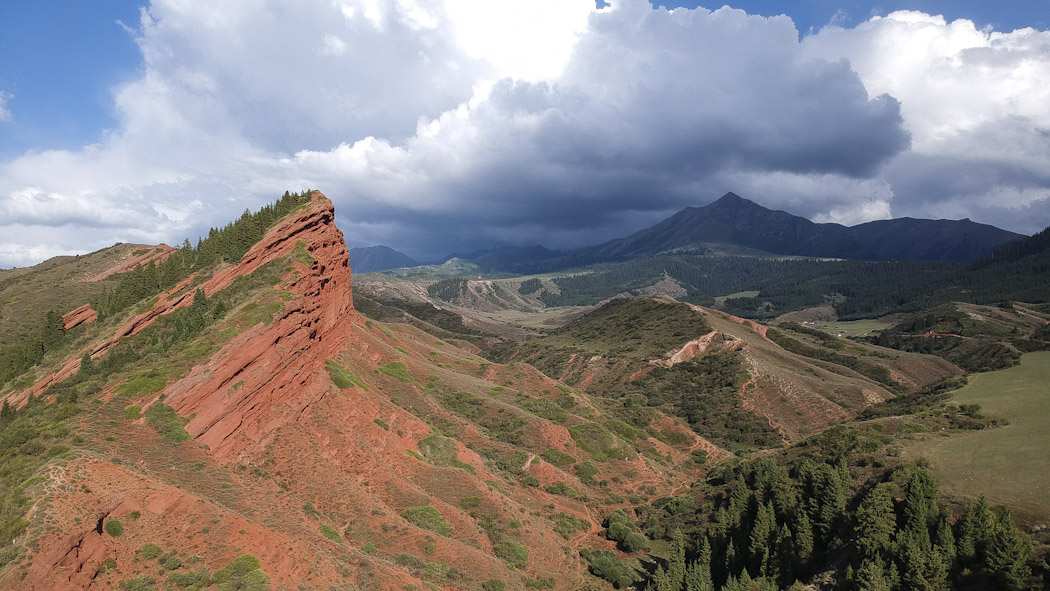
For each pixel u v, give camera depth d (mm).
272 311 70562
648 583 63344
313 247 88938
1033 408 77125
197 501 46906
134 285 96250
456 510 67688
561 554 70125
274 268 80875
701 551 65000
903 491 58375
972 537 49156
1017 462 60125
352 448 69812
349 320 103500
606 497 90562
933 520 54406
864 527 54781
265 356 66562
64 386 62625
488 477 81438
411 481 72625
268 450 62688
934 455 65688
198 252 104000
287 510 56031
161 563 41688
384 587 49594
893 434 77000
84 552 38750
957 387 106688
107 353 70000
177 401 58594
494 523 69188
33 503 39344
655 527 82562
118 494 43406
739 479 75438
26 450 47344
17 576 34625
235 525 46188
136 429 54875
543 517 79188
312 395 72125
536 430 101312
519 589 58469
